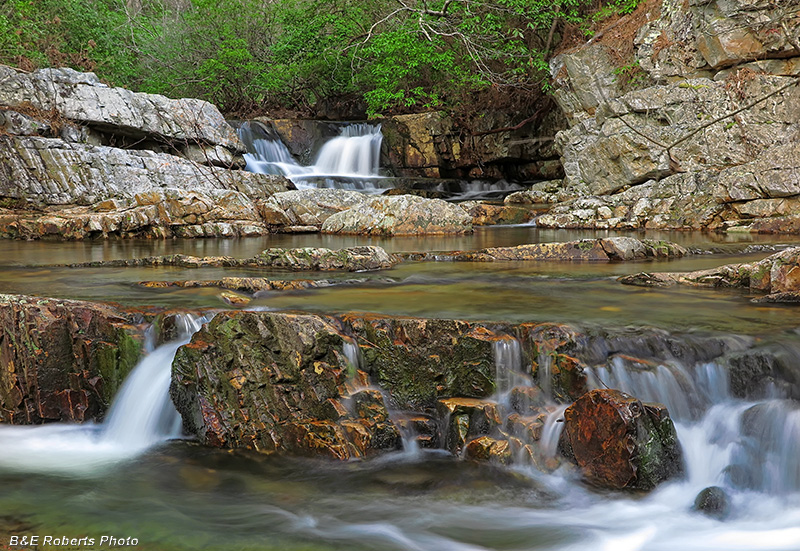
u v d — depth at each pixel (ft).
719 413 16.02
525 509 14.17
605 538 13.19
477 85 71.77
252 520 13.82
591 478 14.80
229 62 84.99
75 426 18.72
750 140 48.73
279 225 48.62
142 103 58.85
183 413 17.69
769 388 16.07
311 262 29.37
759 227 44.21
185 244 40.65
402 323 17.81
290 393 16.99
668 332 17.49
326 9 79.87
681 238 40.88
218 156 62.64
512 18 71.61
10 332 18.69
